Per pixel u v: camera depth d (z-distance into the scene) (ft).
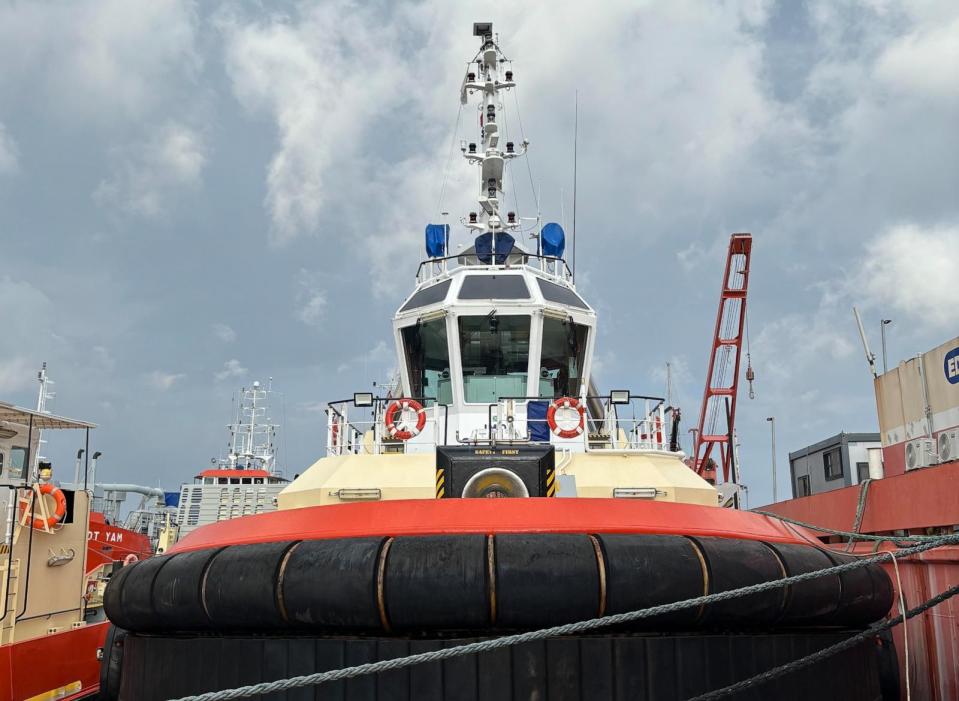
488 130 41.68
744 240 79.92
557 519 19.79
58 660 37.93
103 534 70.13
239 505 117.80
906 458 36.32
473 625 18.75
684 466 28.32
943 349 39.47
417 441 32.04
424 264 40.57
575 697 18.26
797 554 20.49
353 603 18.67
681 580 18.62
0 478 43.55
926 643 30.53
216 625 20.53
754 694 19.29
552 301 33.42
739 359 83.35
